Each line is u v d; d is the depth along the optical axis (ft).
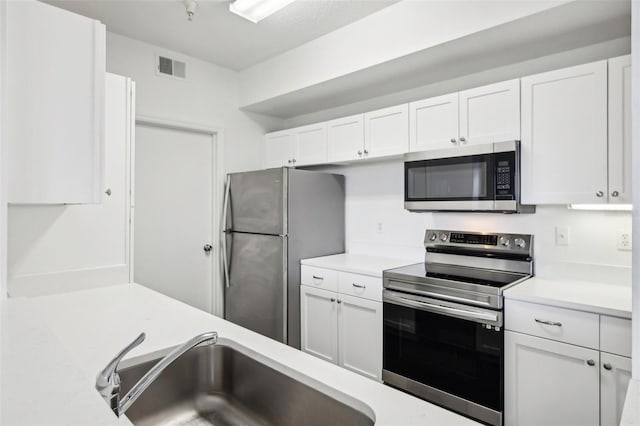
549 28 6.41
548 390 5.74
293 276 9.48
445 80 8.97
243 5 7.38
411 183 8.22
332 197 10.52
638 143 2.79
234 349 3.93
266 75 10.67
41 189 4.23
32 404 1.49
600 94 5.94
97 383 2.33
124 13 8.09
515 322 6.06
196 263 10.96
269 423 3.51
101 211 6.64
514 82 6.81
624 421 2.16
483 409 6.30
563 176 6.31
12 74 4.04
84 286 6.41
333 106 11.30
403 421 2.51
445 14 6.95
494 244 7.88
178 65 10.22
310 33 9.02
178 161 10.60
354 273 8.34
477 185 7.17
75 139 4.49
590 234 6.88
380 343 7.89
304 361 3.53
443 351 6.84
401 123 8.45
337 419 2.91
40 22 4.24
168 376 3.74
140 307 5.23
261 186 9.89
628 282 6.50
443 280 6.88
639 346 2.78
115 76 6.85
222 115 11.23
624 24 6.26
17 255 5.78
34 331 2.37
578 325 5.45
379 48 8.00
